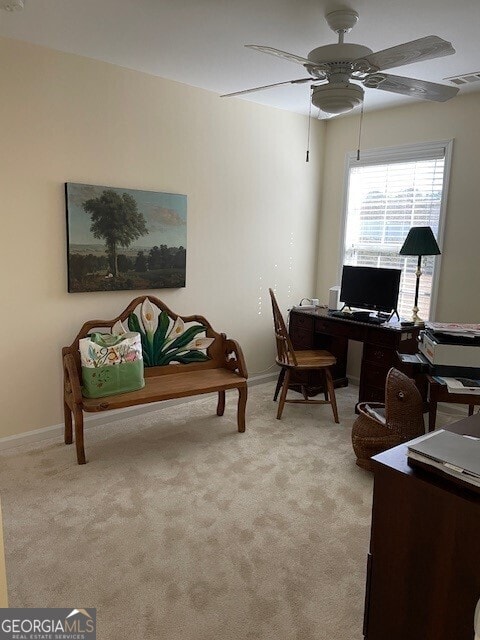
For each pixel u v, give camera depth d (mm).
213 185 3871
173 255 3666
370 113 4250
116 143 3281
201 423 3562
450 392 2328
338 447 3207
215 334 3654
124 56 3016
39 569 2006
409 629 1237
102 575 1980
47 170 3012
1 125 2803
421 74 3154
